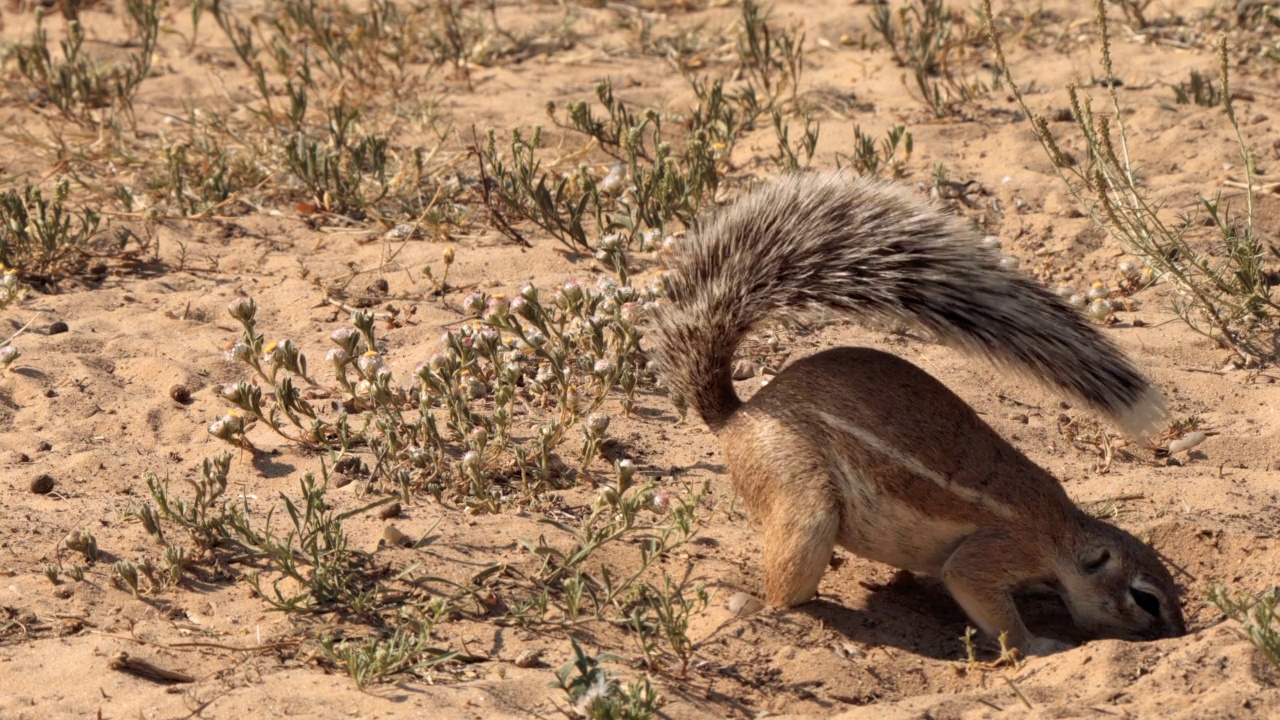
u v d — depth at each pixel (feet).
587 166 55.31
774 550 29.45
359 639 28.22
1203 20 68.23
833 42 70.08
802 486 29.19
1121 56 65.87
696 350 30.73
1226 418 39.11
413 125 60.29
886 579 32.14
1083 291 46.06
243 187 54.29
